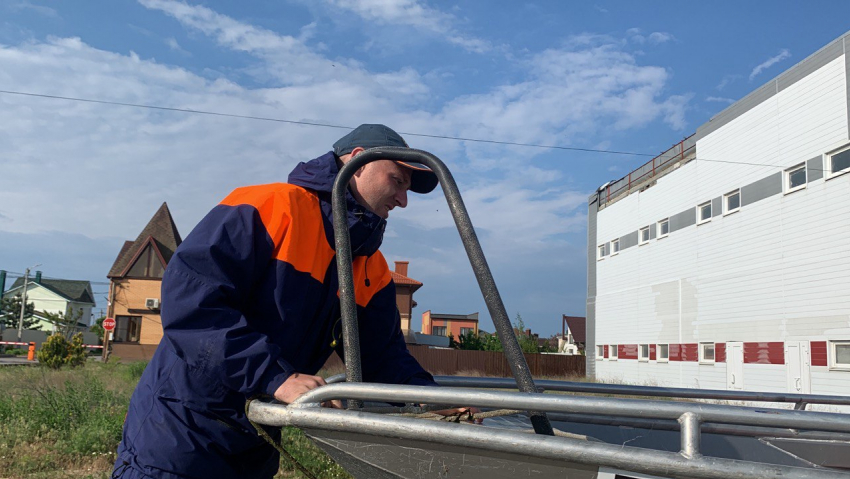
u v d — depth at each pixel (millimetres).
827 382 17562
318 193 2025
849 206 17203
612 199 32094
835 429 1132
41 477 5848
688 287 24875
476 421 1962
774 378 19594
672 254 26172
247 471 2006
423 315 85000
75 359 28250
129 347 40219
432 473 1435
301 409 1534
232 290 1758
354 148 2068
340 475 5637
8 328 74000
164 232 43906
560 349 78000
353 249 2088
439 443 1346
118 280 41281
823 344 17781
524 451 1251
